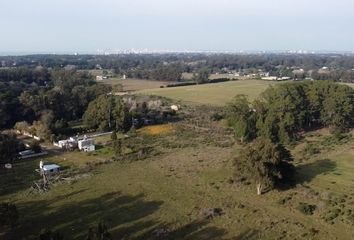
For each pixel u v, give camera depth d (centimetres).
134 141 9462
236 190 6141
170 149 8719
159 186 6369
